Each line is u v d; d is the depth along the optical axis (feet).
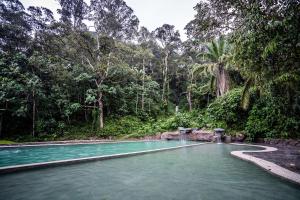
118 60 64.23
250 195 10.39
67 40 63.77
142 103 72.79
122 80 72.43
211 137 49.16
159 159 21.94
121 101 68.54
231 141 47.91
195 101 80.64
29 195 10.30
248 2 16.01
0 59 50.57
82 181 12.98
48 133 53.01
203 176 14.34
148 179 13.51
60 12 61.77
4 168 14.16
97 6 63.57
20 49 61.26
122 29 68.18
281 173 13.83
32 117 53.52
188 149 32.50
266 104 44.57
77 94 63.98
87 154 28.55
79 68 62.49
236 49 18.58
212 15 20.03
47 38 64.03
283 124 41.73
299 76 15.71
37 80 48.55
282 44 14.49
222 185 12.15
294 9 12.88
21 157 25.35
